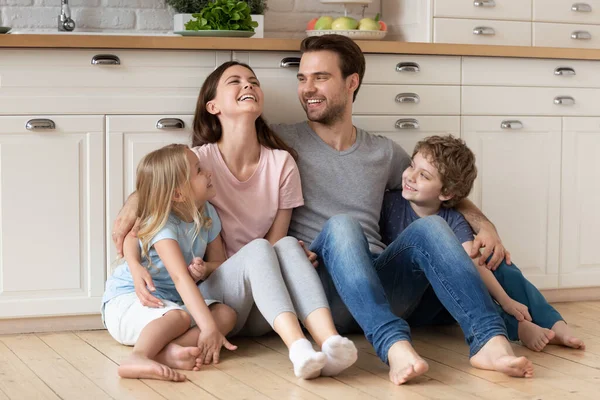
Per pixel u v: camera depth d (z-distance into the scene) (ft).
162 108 8.10
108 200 8.03
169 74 8.09
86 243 8.00
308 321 6.41
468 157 7.64
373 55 8.68
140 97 8.04
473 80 9.08
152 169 6.99
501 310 7.36
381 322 6.18
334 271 6.54
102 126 7.97
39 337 7.79
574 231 9.58
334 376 6.30
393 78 8.77
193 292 6.66
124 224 7.19
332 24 9.60
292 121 8.50
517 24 10.42
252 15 9.64
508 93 9.23
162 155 7.04
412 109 8.87
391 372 6.10
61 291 7.98
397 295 7.23
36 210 7.87
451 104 9.02
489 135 9.20
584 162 9.59
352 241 6.50
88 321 8.11
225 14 8.64
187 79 8.14
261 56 8.35
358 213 7.95
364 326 6.28
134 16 10.11
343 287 6.42
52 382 6.18
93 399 5.73
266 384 6.08
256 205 7.63
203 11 8.67
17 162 7.80
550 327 7.36
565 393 5.85
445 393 5.84
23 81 7.75
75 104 7.89
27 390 5.97
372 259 7.30
